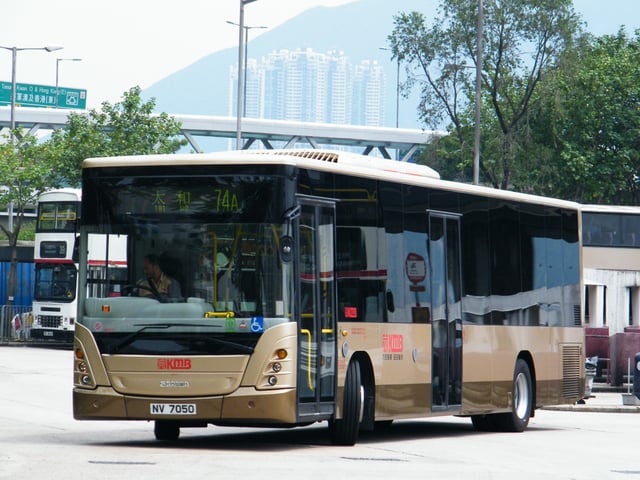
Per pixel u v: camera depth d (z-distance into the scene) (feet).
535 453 63.05
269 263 56.13
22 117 307.37
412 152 345.10
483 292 74.69
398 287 65.41
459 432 77.92
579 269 87.92
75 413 57.16
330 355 59.21
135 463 48.01
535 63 221.66
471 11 219.00
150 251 56.80
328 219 59.47
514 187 230.89
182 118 319.06
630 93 249.55
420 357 67.26
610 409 108.88
